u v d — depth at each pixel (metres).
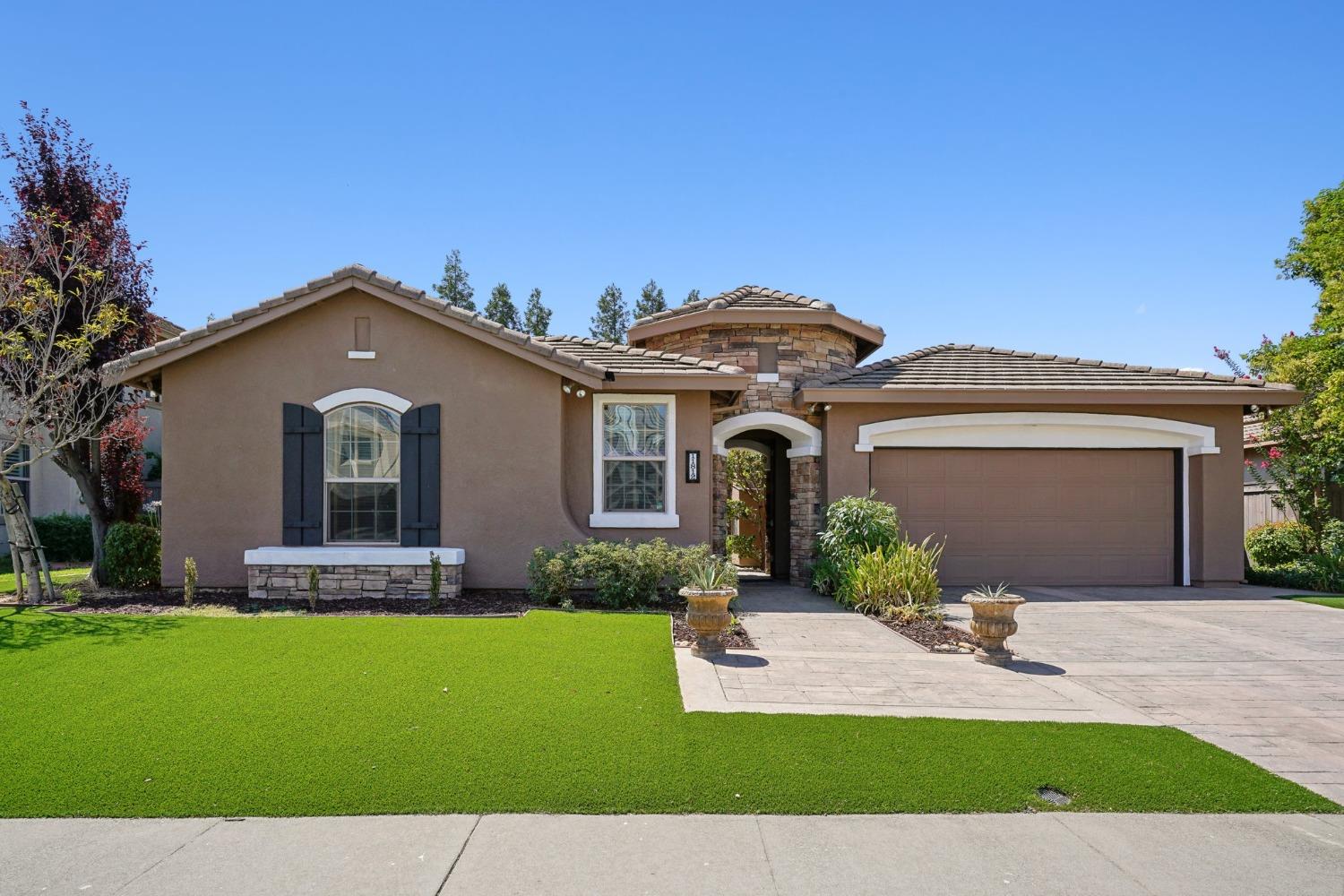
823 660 8.21
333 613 10.09
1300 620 10.99
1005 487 14.48
